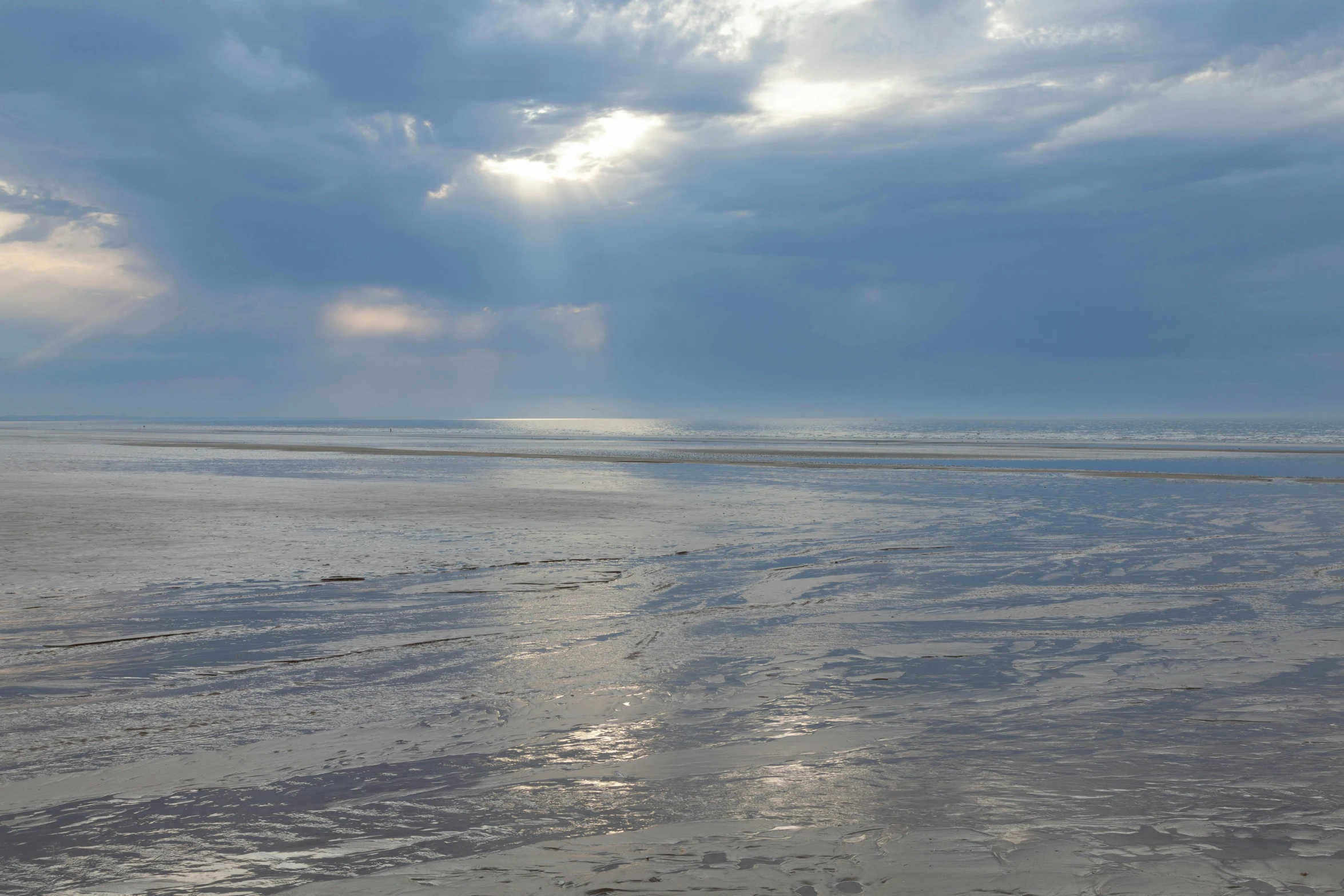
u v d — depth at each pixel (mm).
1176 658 7941
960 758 5223
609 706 6508
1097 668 7562
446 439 92875
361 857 3988
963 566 13805
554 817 4406
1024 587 11906
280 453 54750
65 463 41938
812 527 18750
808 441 87812
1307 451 62094
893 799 4555
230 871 3875
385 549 15070
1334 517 20828
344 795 4777
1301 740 5508
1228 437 105812
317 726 6074
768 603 10781
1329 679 7102
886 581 12414
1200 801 4469
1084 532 18062
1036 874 3631
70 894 3693
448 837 4191
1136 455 57281
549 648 8453
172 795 4805
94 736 5875
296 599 10922
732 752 5398
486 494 26188
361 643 8688
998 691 6820
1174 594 11391
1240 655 8000
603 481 32500
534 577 12586
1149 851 3848
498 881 3678
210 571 12766
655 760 5270
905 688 6953
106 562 13492
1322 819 4215
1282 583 12156
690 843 4031
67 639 8820
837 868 3725
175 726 6090
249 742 5730
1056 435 124625
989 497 26500
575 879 3674
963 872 3662
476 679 7328
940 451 63906
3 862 4004
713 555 14758
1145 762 5109
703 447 69875
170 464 41562
